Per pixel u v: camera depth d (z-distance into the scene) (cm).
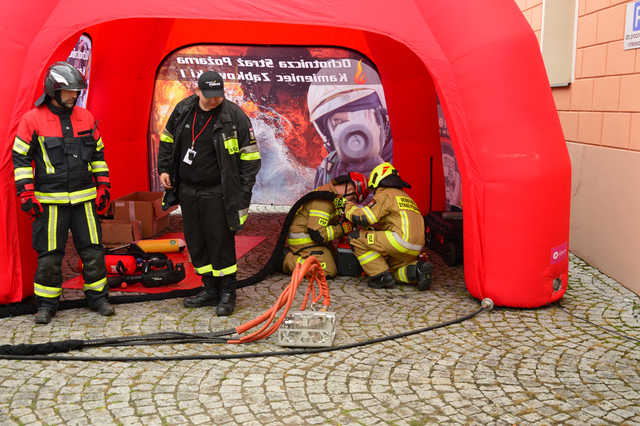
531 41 496
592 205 652
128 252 625
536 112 491
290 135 951
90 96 771
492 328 476
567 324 485
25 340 452
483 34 488
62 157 480
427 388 377
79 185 492
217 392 372
